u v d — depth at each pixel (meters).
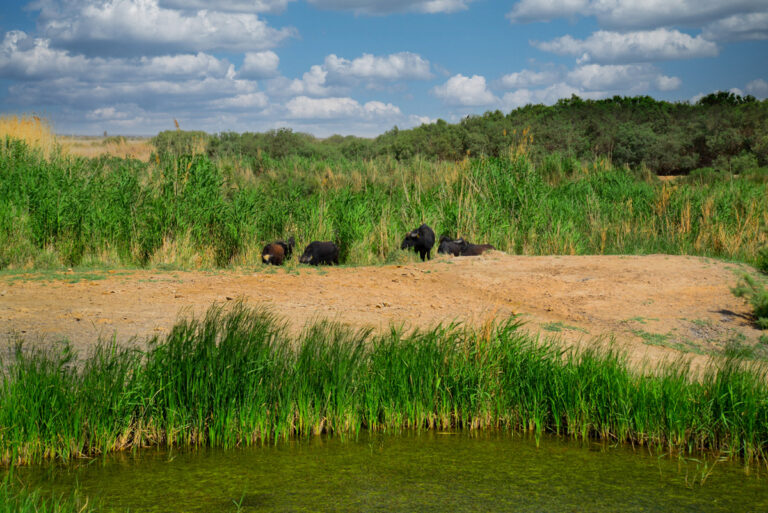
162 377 5.84
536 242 15.53
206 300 9.54
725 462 5.65
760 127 36.25
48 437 5.40
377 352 6.75
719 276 11.77
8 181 14.23
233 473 5.17
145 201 14.10
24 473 5.09
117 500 4.62
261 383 6.05
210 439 5.80
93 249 13.13
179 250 12.92
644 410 6.05
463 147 35.69
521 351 6.91
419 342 6.90
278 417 6.09
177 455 5.56
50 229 13.08
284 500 4.66
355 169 26.44
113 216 13.52
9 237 12.50
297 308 9.26
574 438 6.20
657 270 12.22
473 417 6.45
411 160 30.58
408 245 14.49
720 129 37.25
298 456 5.59
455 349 6.96
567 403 6.34
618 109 47.53
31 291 9.79
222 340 6.30
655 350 8.10
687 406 6.01
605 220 17.44
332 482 5.02
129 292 9.94
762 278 11.72
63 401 5.48
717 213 16.22
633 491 4.95
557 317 9.55
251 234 14.05
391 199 19.00
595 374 6.43
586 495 4.85
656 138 36.81
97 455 5.51
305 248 13.88
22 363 5.70
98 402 5.56
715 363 7.23
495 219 16.11
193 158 14.62
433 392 6.55
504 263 12.98
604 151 38.31
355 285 11.08
